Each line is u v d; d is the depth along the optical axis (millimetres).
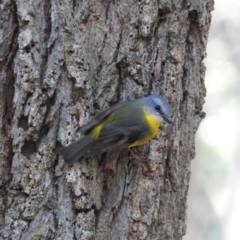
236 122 31234
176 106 9406
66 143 8648
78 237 8664
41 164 8609
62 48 8656
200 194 31188
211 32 32312
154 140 9281
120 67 9195
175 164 9430
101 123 8930
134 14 9133
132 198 9062
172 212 9492
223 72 32344
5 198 8625
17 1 8570
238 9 32156
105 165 8977
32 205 8562
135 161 9133
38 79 8570
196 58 9648
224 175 31625
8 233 8516
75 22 8852
